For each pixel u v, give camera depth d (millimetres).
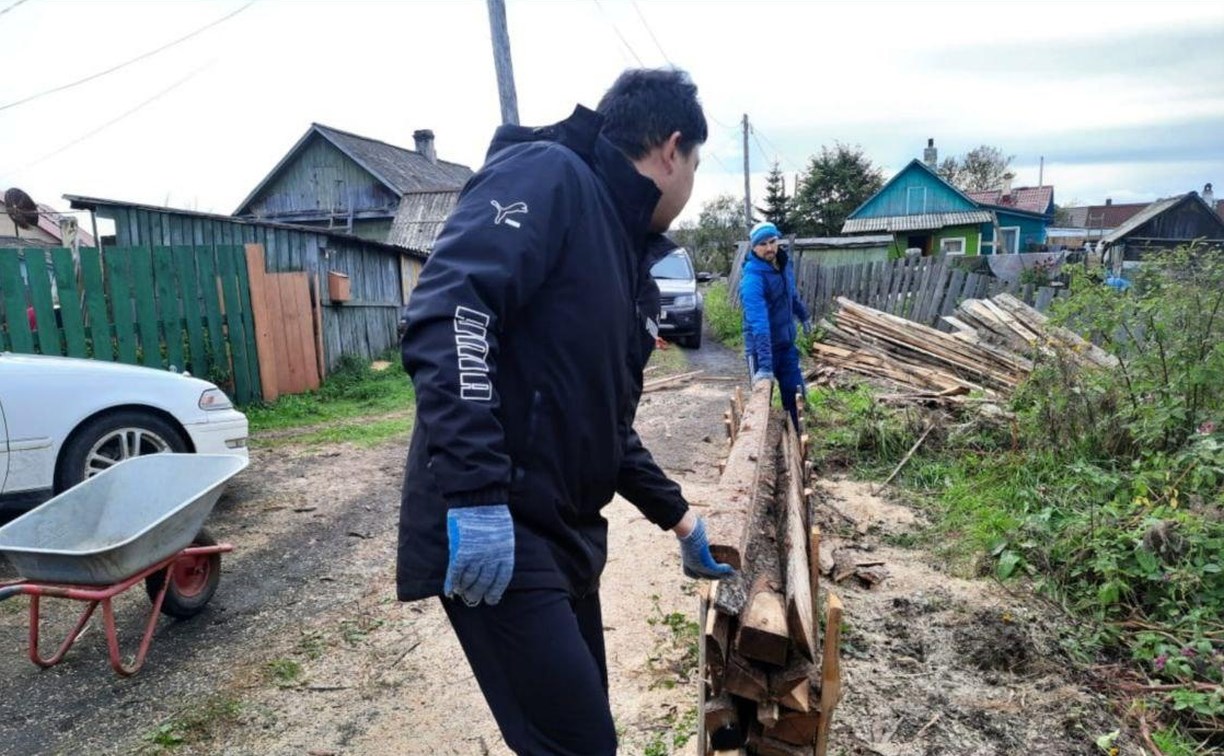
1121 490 4406
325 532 4695
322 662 3176
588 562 1660
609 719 1539
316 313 9664
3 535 2992
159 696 2928
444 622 3525
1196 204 29234
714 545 1971
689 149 1634
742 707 1947
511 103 9805
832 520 4699
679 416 7969
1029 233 31141
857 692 2871
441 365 1267
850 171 38156
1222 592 3395
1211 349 4707
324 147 22438
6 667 3137
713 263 32469
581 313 1471
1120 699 2918
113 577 2848
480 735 2688
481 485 1254
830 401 7379
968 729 2695
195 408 4895
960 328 8727
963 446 5785
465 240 1347
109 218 9484
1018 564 3934
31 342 7012
